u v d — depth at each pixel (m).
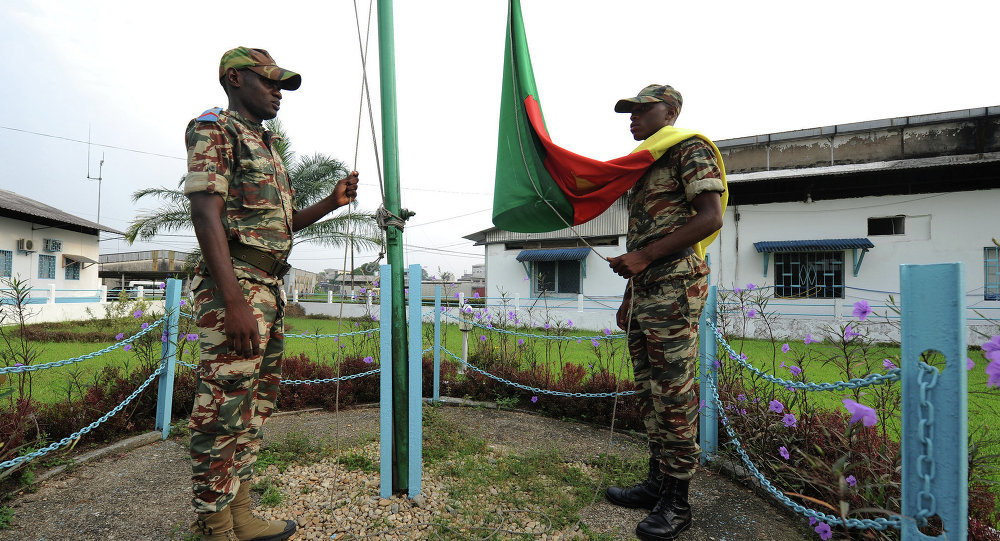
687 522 2.05
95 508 2.20
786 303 11.30
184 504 2.25
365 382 4.45
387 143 2.30
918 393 1.22
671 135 2.12
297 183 15.47
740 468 2.64
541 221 2.82
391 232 2.29
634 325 2.34
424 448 2.97
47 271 16.53
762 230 11.98
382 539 1.91
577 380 4.16
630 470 2.69
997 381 1.09
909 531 1.22
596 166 2.30
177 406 3.64
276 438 3.23
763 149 13.27
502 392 4.42
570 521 2.13
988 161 9.60
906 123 11.91
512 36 2.90
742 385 2.86
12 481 2.46
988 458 2.14
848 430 2.07
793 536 2.04
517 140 2.84
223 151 1.66
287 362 4.35
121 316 12.78
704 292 2.16
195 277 1.75
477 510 2.14
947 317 1.16
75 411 3.10
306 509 2.16
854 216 11.23
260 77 1.84
